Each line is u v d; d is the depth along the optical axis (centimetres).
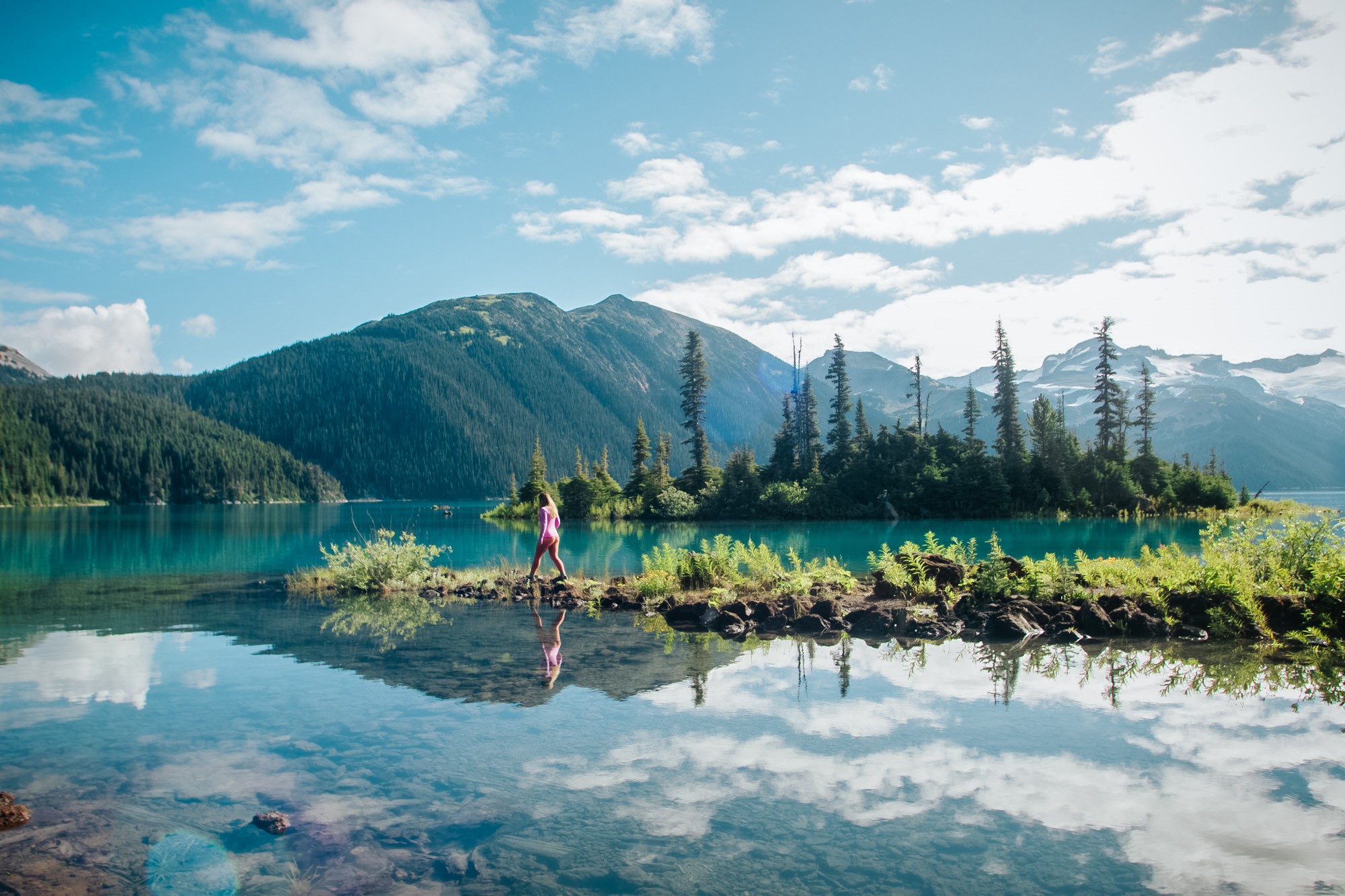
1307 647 1089
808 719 701
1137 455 8131
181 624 1261
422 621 1309
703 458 9056
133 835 464
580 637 1159
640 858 434
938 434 7938
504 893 393
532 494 9169
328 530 5550
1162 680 870
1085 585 1475
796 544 3759
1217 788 535
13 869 418
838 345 9044
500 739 640
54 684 831
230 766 578
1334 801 510
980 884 401
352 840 456
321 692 797
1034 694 802
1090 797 520
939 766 581
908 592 1550
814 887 397
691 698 779
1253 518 1434
